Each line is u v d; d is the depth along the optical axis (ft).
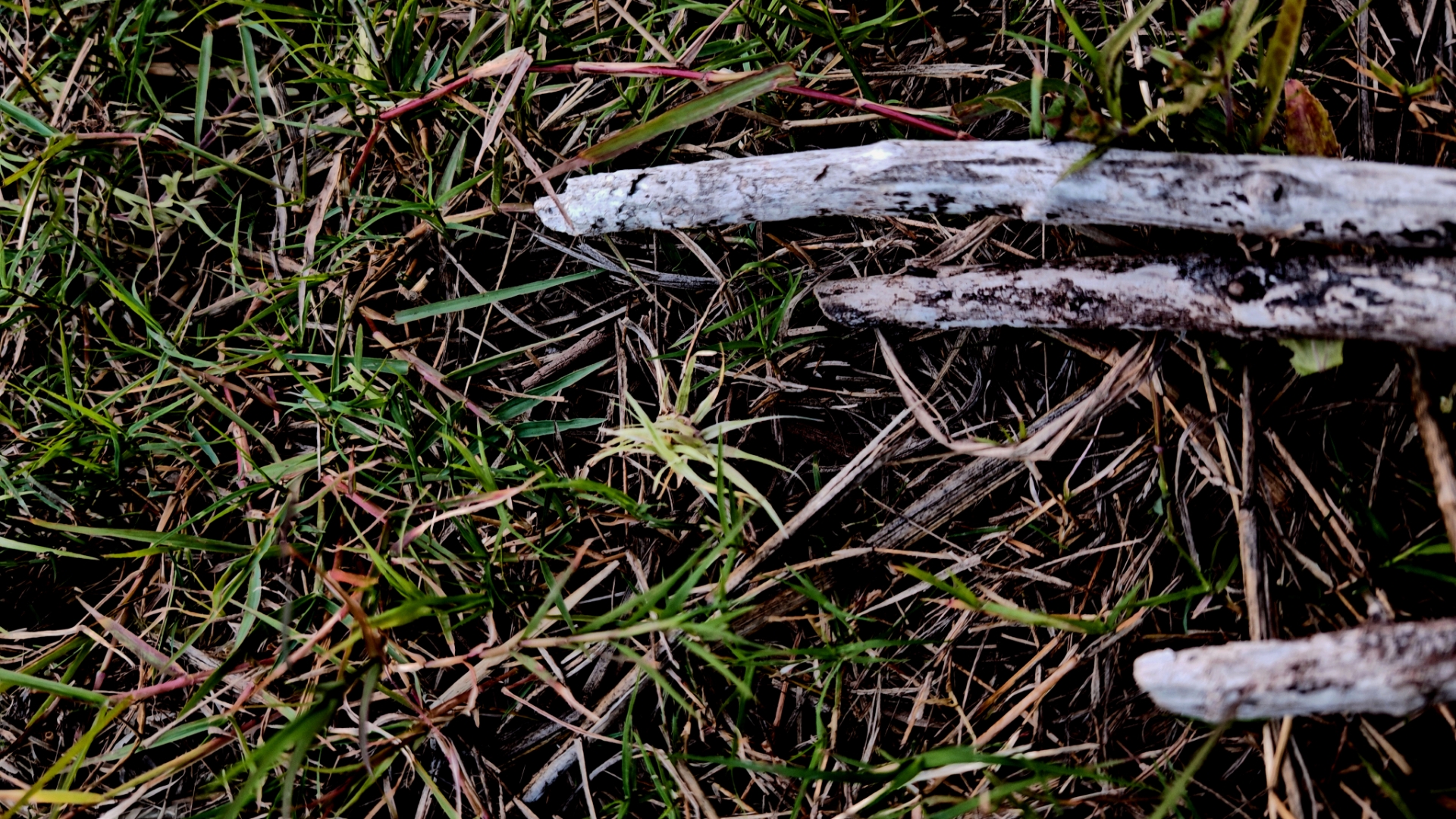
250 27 2.05
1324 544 1.80
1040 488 1.91
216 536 1.98
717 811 1.88
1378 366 1.82
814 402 1.96
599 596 1.94
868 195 1.73
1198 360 1.82
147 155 2.05
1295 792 1.71
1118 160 1.65
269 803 1.89
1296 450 1.84
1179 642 1.85
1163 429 1.86
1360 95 1.87
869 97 1.92
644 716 1.92
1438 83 1.83
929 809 1.83
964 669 1.90
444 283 2.02
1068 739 1.85
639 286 1.98
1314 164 1.61
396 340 2.01
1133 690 1.84
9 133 2.05
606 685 1.92
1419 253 1.62
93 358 2.05
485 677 1.90
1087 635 1.83
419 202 1.93
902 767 1.73
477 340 2.02
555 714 1.91
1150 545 1.87
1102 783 1.81
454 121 1.99
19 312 1.98
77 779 1.93
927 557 1.90
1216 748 1.81
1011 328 1.91
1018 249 1.91
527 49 1.98
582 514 1.93
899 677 1.90
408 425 1.92
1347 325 1.63
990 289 1.77
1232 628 1.83
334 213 2.01
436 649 1.93
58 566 1.98
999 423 1.93
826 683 1.84
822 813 1.85
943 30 2.00
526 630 1.74
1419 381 1.66
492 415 1.96
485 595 1.83
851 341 1.95
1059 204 1.67
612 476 1.96
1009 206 1.70
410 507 1.85
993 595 1.88
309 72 1.99
